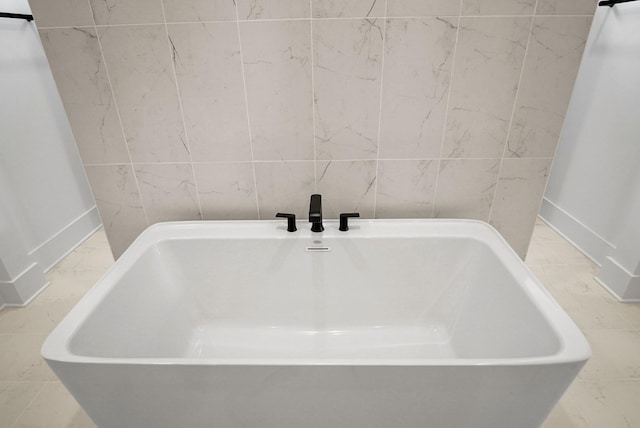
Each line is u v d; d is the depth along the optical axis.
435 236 1.30
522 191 1.35
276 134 1.27
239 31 1.10
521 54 1.12
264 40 1.11
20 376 1.45
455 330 1.34
